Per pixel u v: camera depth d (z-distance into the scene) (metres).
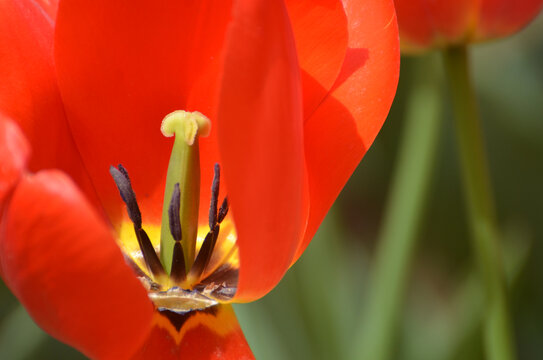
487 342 0.49
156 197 0.45
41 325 0.40
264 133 0.40
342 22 0.42
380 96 0.43
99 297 0.40
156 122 0.44
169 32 0.43
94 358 0.41
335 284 0.56
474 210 0.49
